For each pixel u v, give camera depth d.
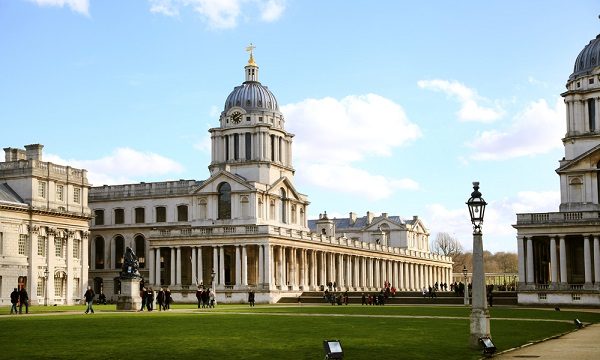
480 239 36.06
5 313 75.19
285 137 149.75
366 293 126.50
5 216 108.19
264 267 122.50
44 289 114.88
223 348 35.19
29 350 34.09
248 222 133.25
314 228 198.75
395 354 33.16
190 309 87.31
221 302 122.50
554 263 104.38
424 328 49.34
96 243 150.25
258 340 39.44
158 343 37.56
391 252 174.62
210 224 136.25
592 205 108.06
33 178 113.50
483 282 35.81
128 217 147.88
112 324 52.69
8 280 107.94
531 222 106.12
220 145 144.25
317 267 143.25
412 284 189.00
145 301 81.81
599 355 32.75
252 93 145.38
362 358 31.64
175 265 129.88
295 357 31.69
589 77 113.25
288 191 146.25
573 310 85.06
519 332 46.12
